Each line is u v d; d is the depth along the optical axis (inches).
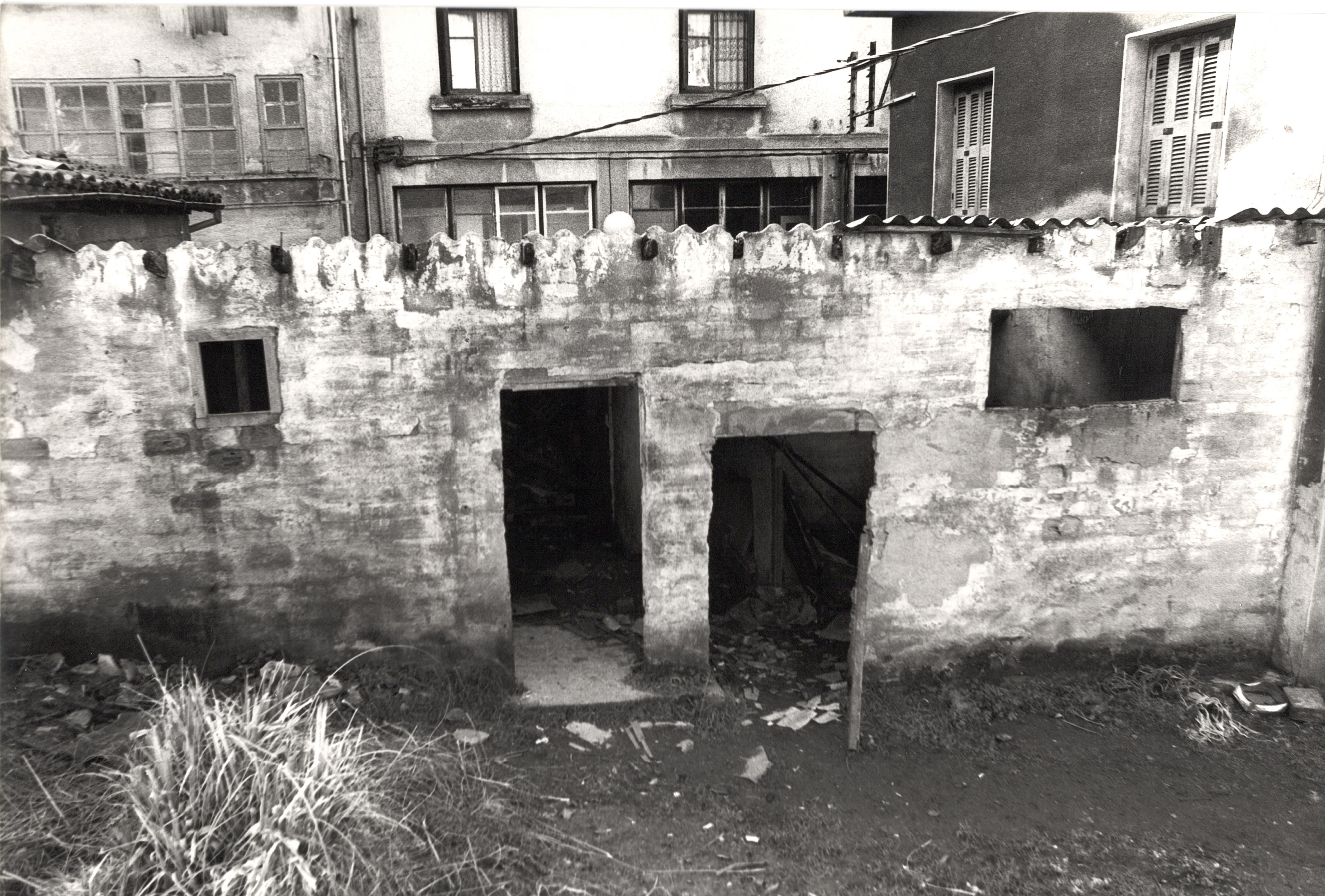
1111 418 285.7
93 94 501.4
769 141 591.2
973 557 289.4
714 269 265.4
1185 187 334.6
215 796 171.9
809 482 397.4
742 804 236.7
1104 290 279.0
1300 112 282.0
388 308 253.4
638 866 207.3
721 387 272.8
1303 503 293.6
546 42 561.0
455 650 277.3
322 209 532.7
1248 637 306.5
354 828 178.9
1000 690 293.6
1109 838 228.1
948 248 270.8
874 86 539.5
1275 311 285.4
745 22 581.6
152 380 244.7
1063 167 378.3
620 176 582.9
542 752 253.9
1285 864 220.2
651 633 288.4
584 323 263.6
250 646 264.7
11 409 237.9
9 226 280.7
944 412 280.7
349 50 534.6
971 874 212.4
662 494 278.5
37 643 250.8
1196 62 328.5
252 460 254.5
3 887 159.8
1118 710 286.7
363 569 266.7
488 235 583.5
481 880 188.7
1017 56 398.3
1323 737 274.7
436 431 262.7
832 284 270.1
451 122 558.6
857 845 222.2
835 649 329.7
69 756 203.0
